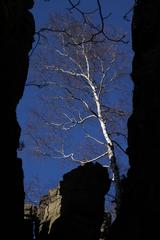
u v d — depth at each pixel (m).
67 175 15.91
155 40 12.30
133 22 13.22
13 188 12.62
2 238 11.73
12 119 13.07
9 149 12.73
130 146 11.82
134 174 11.36
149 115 11.39
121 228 10.92
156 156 10.77
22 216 12.96
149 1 12.88
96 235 15.21
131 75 12.91
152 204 10.30
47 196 16.50
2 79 12.71
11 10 13.34
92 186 15.58
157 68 11.67
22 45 13.95
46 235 15.28
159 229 9.97
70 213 15.25
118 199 16.56
